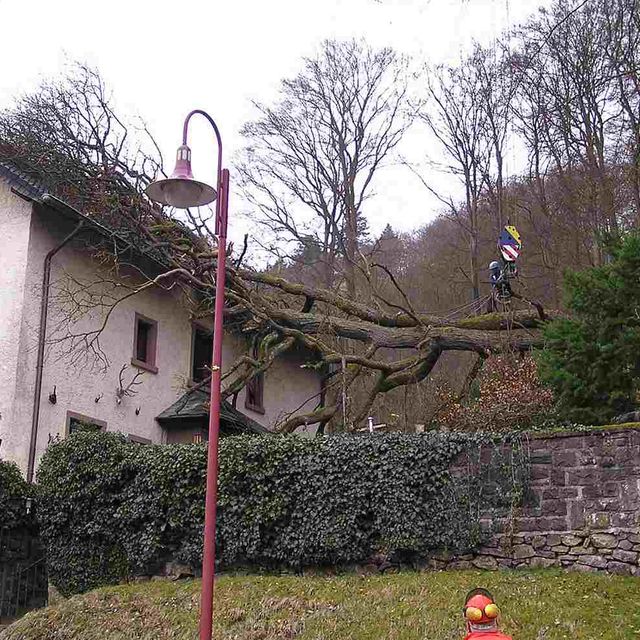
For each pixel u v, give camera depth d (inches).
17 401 607.8
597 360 463.5
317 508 450.0
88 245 697.0
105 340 709.9
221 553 463.8
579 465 411.8
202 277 743.1
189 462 480.1
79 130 760.3
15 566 523.8
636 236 480.4
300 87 1078.4
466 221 1066.1
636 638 309.0
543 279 954.1
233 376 901.2
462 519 426.3
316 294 812.6
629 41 788.0
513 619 335.0
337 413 860.0
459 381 1061.8
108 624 408.5
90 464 503.5
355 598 389.7
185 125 342.3
